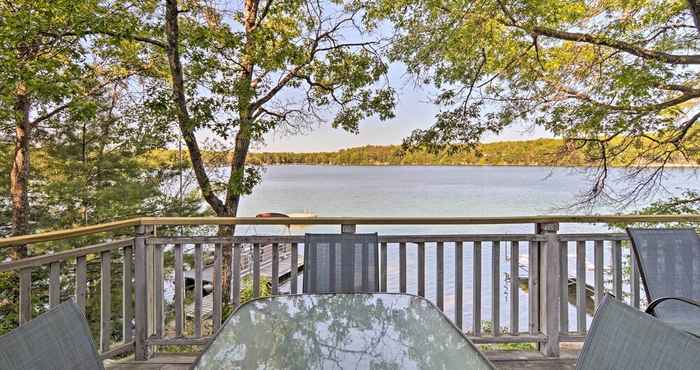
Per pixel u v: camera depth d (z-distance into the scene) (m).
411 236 2.57
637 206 6.60
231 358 1.41
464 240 2.58
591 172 6.75
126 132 7.98
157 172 8.77
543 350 2.61
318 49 7.41
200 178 6.62
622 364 0.92
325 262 2.14
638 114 5.92
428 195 28.80
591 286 6.26
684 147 6.16
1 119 6.31
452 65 6.95
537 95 6.70
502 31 6.48
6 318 6.41
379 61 7.30
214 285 2.61
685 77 5.63
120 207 8.18
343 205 24.97
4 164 8.16
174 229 7.64
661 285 2.22
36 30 4.59
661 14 5.79
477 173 45.34
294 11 7.03
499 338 2.58
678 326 1.96
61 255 2.13
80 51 5.25
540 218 2.55
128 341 2.53
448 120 7.30
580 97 6.37
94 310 6.88
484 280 10.55
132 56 6.63
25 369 0.84
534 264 2.63
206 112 5.92
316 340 1.55
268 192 32.16
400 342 1.54
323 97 7.54
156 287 2.61
